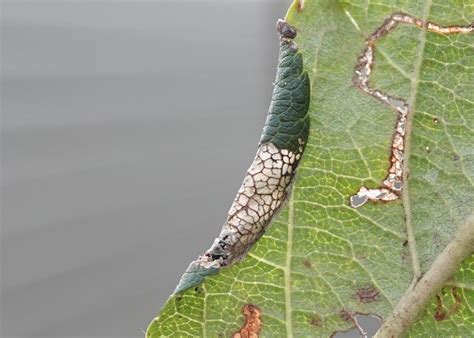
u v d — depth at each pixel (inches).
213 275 2.3
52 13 10.2
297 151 2.2
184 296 2.3
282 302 2.3
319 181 2.3
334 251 2.3
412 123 2.2
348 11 2.2
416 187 2.3
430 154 2.3
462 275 2.2
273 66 12.5
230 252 2.3
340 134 2.3
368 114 2.2
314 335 2.3
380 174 2.3
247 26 12.6
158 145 11.2
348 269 2.3
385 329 2.3
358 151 2.3
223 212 11.7
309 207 2.3
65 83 10.2
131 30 11.3
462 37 2.2
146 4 11.5
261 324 2.3
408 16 2.2
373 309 2.3
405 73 2.2
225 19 12.5
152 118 11.2
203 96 12.1
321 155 2.3
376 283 2.3
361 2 2.2
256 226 2.3
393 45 2.2
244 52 12.6
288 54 2.2
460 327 2.2
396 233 2.3
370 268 2.3
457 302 2.2
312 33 2.2
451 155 2.2
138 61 11.3
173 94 11.7
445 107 2.2
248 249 2.3
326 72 2.2
